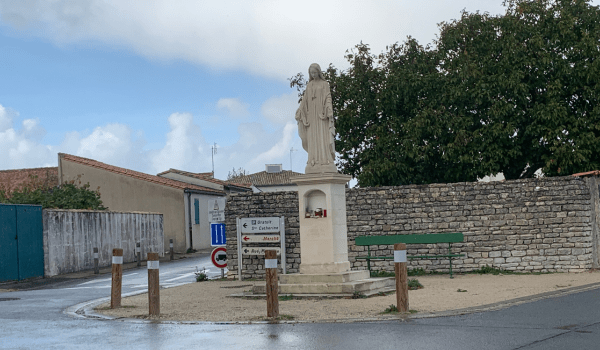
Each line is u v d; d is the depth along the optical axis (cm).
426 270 1852
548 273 1772
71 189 3369
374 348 748
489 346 743
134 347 798
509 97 2644
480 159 2623
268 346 779
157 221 3409
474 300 1192
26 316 1145
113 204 4016
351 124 2877
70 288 1834
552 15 2714
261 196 1936
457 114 2733
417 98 2806
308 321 987
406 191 1878
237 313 1119
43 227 2388
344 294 1296
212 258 1955
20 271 2234
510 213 1822
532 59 2600
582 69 2575
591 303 1082
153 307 1111
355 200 1900
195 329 935
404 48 3034
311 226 1384
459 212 1847
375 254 1873
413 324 921
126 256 3041
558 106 2547
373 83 2934
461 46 2862
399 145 2747
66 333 926
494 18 2811
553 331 827
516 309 1046
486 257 1825
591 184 1809
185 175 4856
